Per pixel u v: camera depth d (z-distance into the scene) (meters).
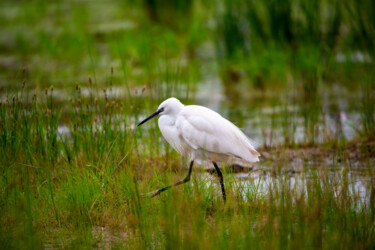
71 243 7.13
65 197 8.19
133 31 25.19
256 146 12.31
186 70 19.20
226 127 8.73
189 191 8.26
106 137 10.16
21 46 23.91
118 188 8.51
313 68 16.39
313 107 13.52
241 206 8.12
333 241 6.62
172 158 10.74
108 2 34.78
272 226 6.92
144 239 6.91
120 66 20.31
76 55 22.42
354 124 13.66
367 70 15.56
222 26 20.59
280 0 18.75
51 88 10.26
